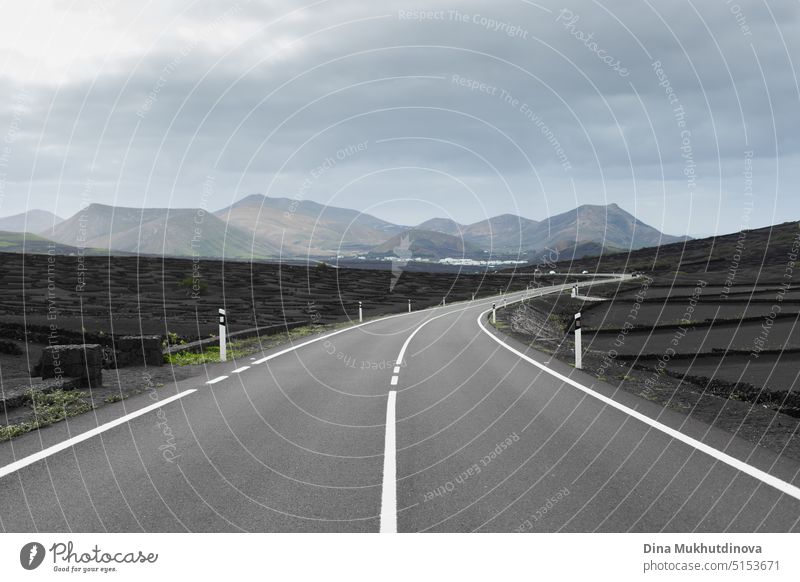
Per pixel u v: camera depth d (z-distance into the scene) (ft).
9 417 28.17
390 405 32.30
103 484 18.72
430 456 22.21
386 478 19.53
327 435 25.39
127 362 47.11
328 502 17.43
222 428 26.48
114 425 26.94
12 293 159.22
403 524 15.98
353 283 275.18
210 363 50.37
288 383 39.60
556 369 48.01
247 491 18.24
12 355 52.26
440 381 41.32
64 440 24.16
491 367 49.08
